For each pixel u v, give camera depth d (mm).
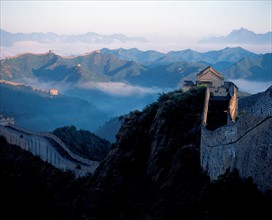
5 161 103312
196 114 57938
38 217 81938
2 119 129500
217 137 38531
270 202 25922
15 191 91312
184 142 54406
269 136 27141
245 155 30781
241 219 26781
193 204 36812
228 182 31359
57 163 97250
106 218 59625
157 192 50406
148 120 69062
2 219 85438
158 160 57719
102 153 118438
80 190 77000
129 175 63312
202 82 77125
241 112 63219
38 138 108125
